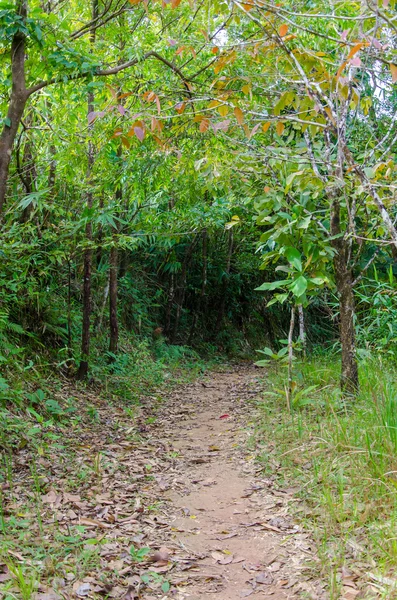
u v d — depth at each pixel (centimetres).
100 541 299
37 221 650
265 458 430
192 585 266
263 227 1201
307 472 388
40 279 676
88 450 464
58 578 254
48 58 399
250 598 254
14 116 391
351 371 539
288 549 297
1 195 388
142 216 791
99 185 645
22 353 618
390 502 313
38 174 680
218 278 1305
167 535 320
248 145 476
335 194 502
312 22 537
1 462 401
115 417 599
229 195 738
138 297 1114
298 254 486
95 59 467
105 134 575
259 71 515
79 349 744
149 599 252
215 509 359
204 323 1324
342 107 442
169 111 521
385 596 234
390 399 420
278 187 487
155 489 393
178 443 516
